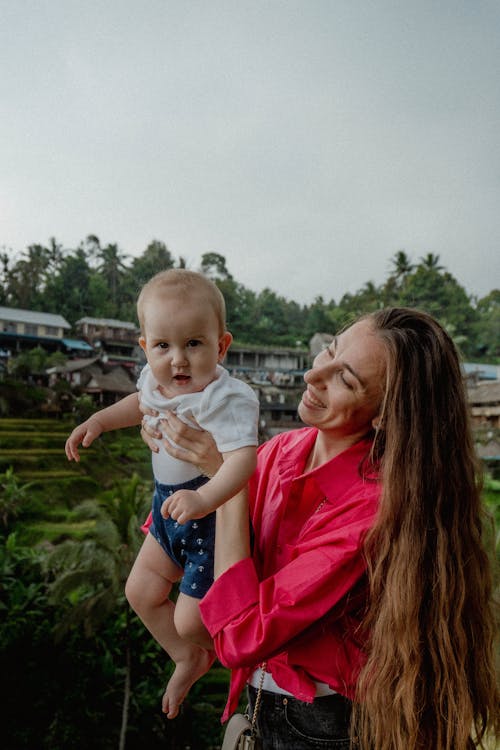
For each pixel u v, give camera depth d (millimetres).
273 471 1617
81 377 32750
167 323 1364
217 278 57125
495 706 1488
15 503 20016
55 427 27719
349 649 1354
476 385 27891
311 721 1364
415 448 1338
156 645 14500
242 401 1389
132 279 54188
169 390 1432
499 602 1513
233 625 1275
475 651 1422
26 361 32938
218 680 14812
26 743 12875
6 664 13555
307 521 1435
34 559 16141
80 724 13359
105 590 12820
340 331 1574
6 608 14086
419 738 1370
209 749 13609
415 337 1397
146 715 13625
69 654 13945
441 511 1345
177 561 1534
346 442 1484
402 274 59156
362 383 1382
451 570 1335
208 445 1374
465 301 57312
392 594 1308
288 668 1342
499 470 17828
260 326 55750
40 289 48344
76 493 21922
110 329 41844
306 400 1502
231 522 1372
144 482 22875
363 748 1332
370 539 1311
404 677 1308
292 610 1249
